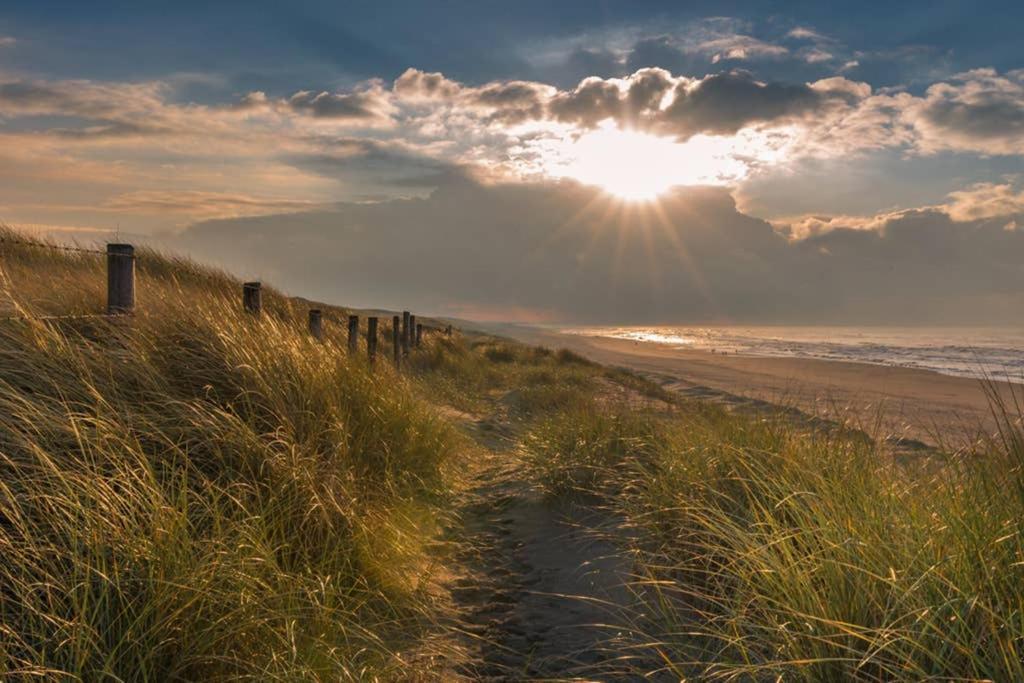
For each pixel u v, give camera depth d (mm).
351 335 9594
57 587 2557
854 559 2748
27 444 3076
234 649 2672
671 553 4109
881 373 31281
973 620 2391
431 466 6148
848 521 3027
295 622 2859
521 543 5055
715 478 4672
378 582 3799
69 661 2332
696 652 3068
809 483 3906
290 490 3928
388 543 4211
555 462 6398
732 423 6027
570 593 4070
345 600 3510
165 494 3326
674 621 3371
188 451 3893
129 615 2588
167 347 4914
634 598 3832
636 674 3031
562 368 21391
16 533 2836
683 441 5762
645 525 4664
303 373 5289
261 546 3244
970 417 14109
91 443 3400
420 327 21469
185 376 4711
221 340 5012
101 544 2703
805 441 5133
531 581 4301
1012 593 2438
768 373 30328
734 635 2914
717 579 3635
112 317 4930
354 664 2848
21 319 4387
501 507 5973
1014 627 2199
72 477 3006
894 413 13273
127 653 2455
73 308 5348
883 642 2277
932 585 2459
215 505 3229
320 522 3812
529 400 13117
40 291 5770
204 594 2666
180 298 5949
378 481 5102
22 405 3473
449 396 12688
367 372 6453
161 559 2719
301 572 3428
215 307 5984
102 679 2264
